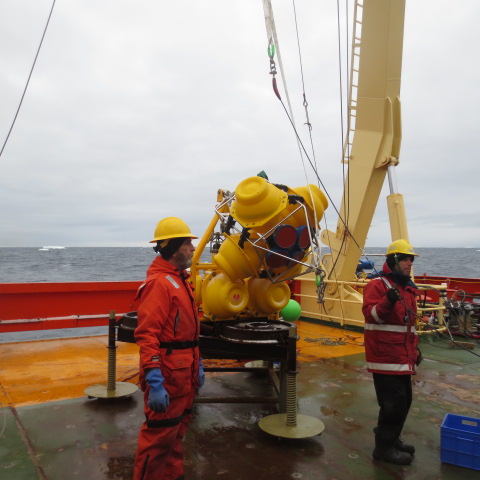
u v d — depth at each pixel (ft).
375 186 28.19
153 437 8.86
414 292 11.75
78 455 11.56
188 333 9.15
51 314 25.77
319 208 14.43
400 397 11.15
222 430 13.41
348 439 12.91
